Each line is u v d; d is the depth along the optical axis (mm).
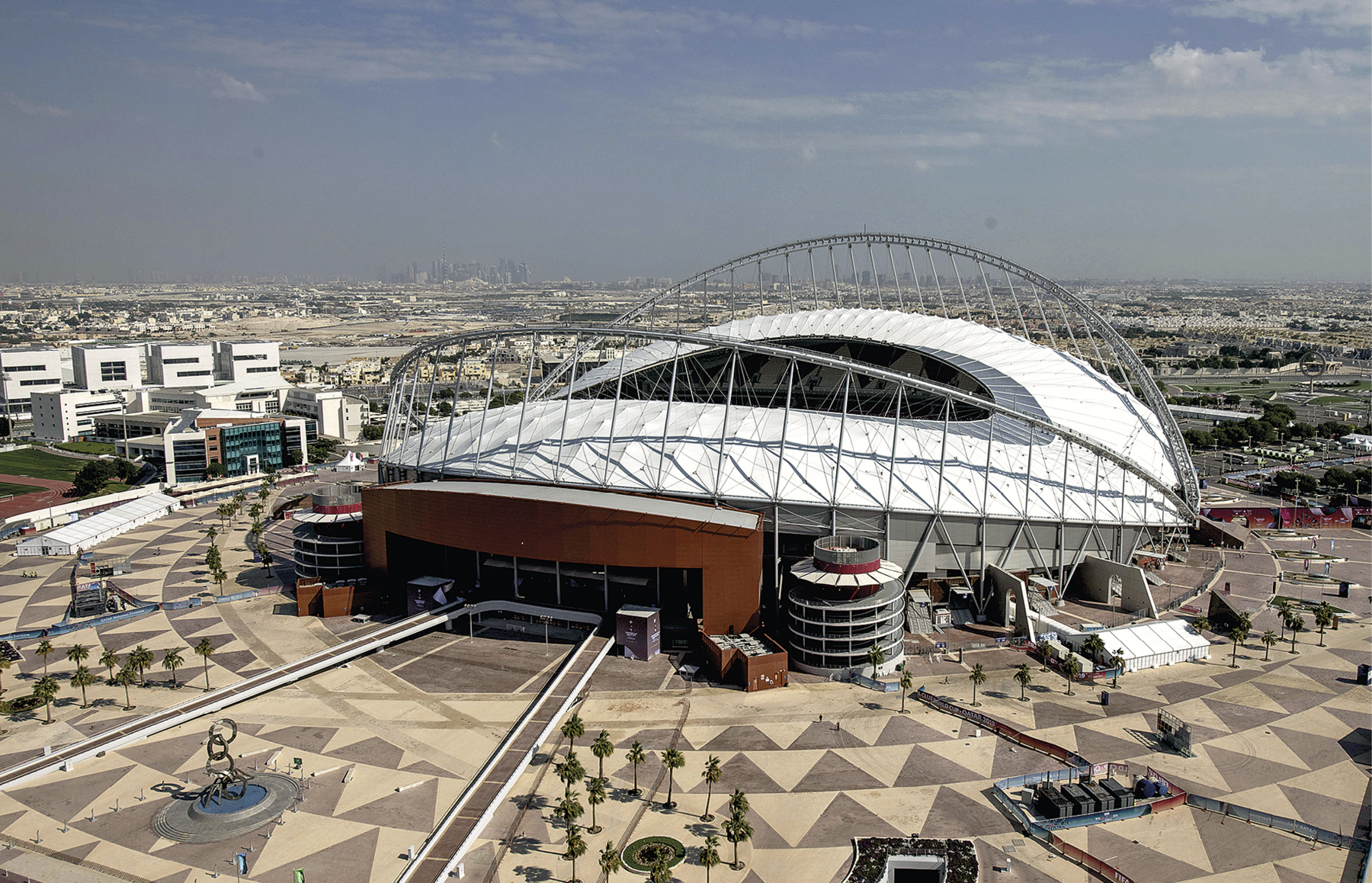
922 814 72812
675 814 72812
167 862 66250
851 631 99625
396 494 120750
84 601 122562
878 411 151375
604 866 62031
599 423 130000
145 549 159750
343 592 120500
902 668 100000
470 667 102938
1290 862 66562
